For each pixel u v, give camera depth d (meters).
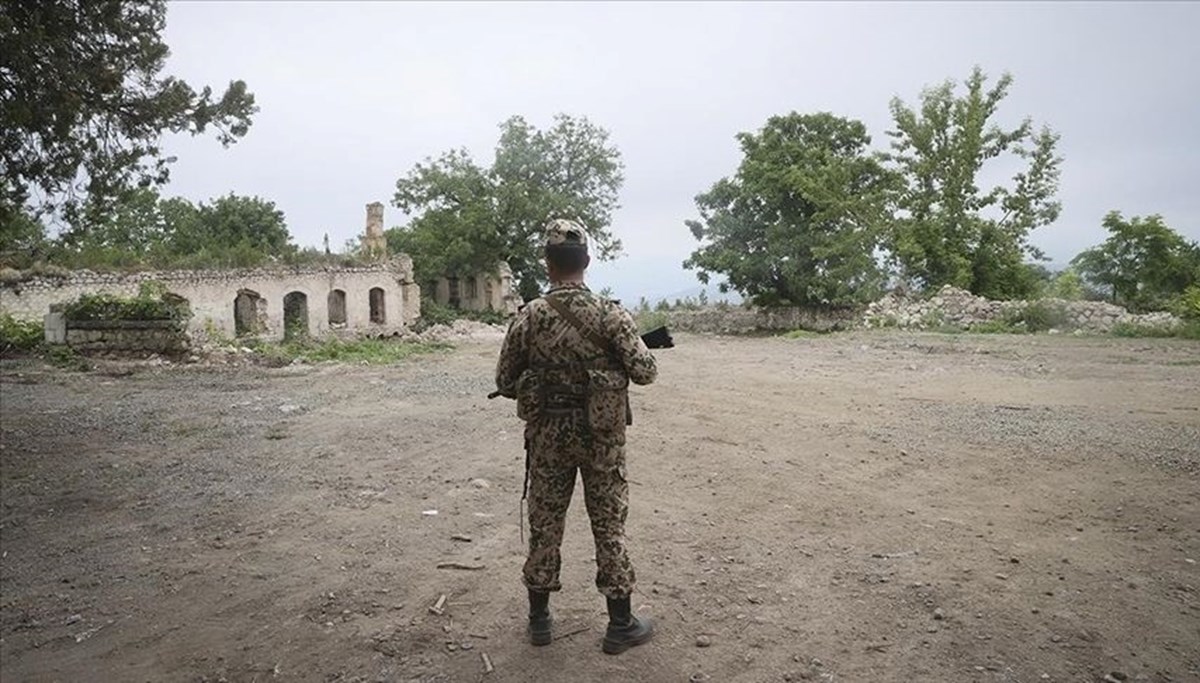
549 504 3.38
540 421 3.33
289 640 3.64
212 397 11.46
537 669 3.24
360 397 11.30
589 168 45.22
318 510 5.67
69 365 15.41
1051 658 3.20
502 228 42.59
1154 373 12.54
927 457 6.71
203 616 3.96
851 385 11.83
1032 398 10.09
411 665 3.34
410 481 6.39
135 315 16.55
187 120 9.02
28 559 4.89
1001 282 31.83
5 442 8.27
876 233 30.42
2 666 3.54
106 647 3.69
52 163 8.38
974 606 3.69
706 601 3.86
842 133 33.84
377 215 36.59
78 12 7.87
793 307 33.28
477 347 23.44
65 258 22.73
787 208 32.59
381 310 33.72
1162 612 3.57
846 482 6.00
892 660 3.23
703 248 34.28
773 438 7.72
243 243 30.59
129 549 5.01
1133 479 5.79
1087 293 31.61
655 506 5.47
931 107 31.67
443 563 4.49
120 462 7.35
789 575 4.16
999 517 5.02
